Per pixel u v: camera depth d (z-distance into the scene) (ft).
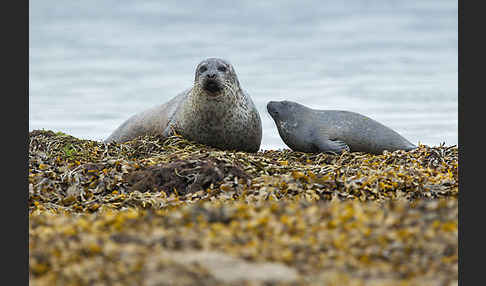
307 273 68.80
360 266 70.54
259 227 77.05
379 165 121.90
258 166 117.80
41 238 77.66
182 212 82.43
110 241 74.90
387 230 76.95
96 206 106.42
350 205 85.87
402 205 88.38
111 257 71.41
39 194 110.73
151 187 112.98
